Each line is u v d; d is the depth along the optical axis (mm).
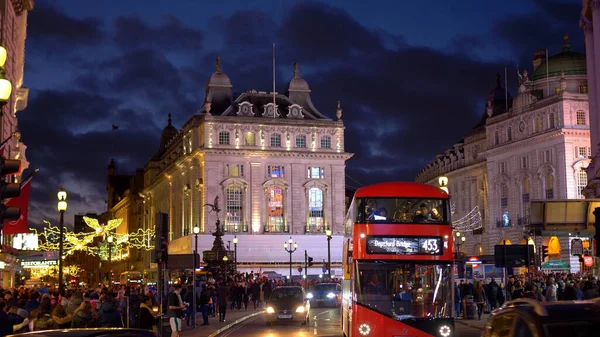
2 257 53938
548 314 10344
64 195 35562
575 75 107062
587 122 102500
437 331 25797
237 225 123000
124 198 195625
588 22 59875
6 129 55812
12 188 16672
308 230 125312
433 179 147500
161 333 28797
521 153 110938
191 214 128125
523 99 110875
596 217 20891
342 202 127125
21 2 60750
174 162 137500
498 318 11445
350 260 27828
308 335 38094
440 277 26250
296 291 45375
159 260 29016
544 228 36094
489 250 118000
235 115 125625
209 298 49844
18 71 64500
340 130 128875
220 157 123312
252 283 78250
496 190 116812
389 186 26984
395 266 26281
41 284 67562
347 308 29422
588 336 10055
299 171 126375
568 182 101250
